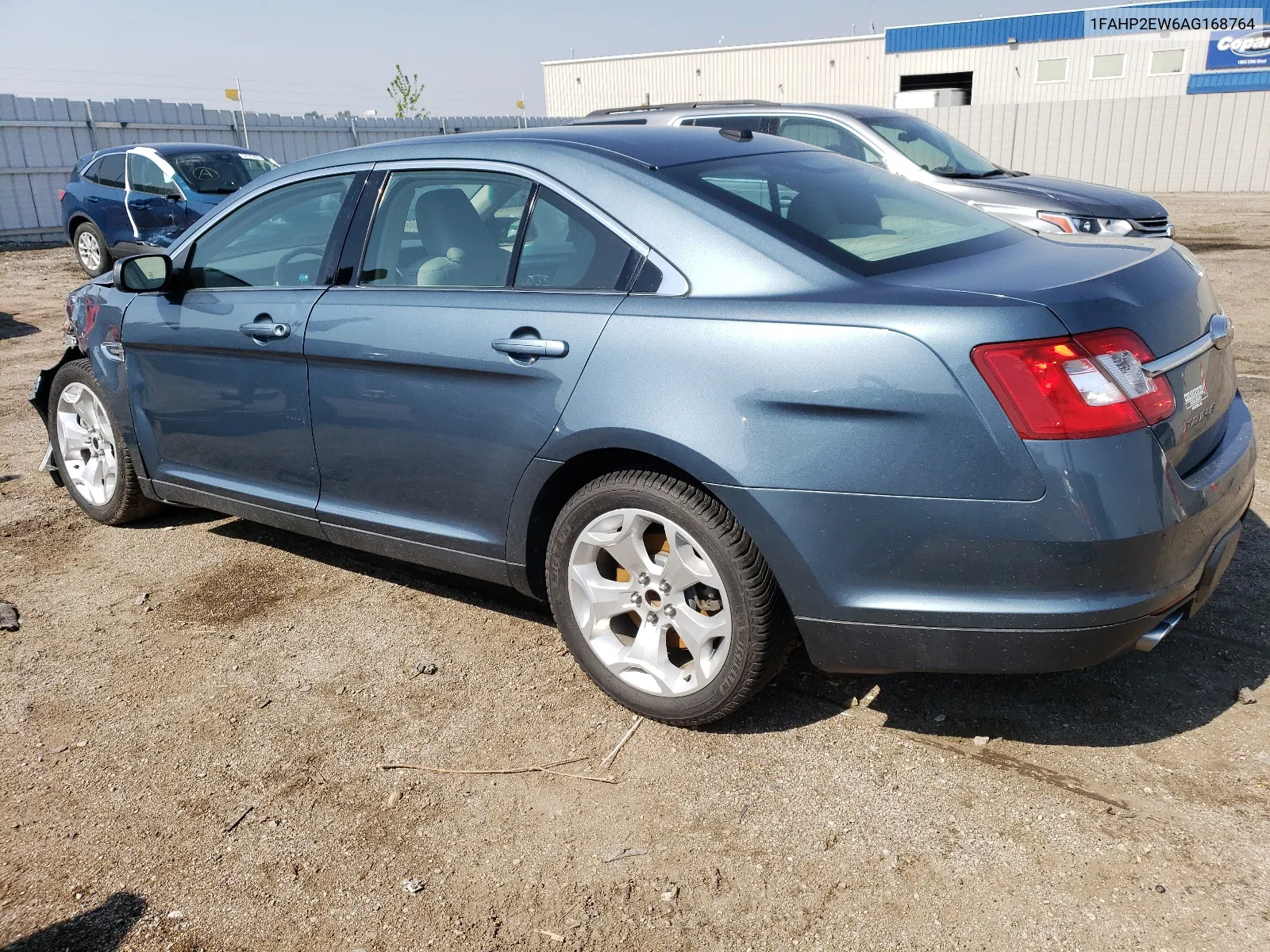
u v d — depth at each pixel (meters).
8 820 2.66
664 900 2.30
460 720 3.07
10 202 17.64
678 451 2.64
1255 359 6.97
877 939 2.15
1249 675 3.05
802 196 3.02
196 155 12.95
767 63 36.53
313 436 3.62
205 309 3.90
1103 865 2.32
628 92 39.47
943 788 2.63
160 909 2.34
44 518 4.87
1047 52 31.27
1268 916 2.14
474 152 3.29
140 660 3.49
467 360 3.05
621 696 3.03
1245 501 2.78
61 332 9.77
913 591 2.47
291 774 2.83
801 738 2.89
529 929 2.24
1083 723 2.87
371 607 3.85
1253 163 20.86
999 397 2.30
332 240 3.59
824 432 2.46
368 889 2.38
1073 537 2.29
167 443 4.25
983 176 8.42
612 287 2.87
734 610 2.71
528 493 3.02
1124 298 2.46
